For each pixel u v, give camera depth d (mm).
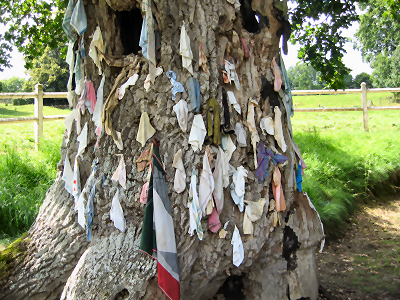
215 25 2447
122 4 2430
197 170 2355
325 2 4457
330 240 4453
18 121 6141
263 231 2570
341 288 3207
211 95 2426
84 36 2650
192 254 2350
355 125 9867
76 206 2646
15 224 4023
